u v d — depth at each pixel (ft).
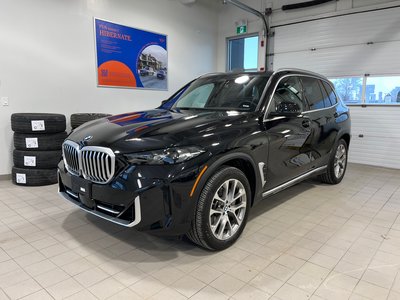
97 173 7.26
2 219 10.11
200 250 8.08
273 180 9.59
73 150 8.02
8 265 7.30
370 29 19.88
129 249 8.11
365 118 20.66
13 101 15.34
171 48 23.45
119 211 7.16
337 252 8.13
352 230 9.53
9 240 8.59
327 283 6.73
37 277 6.82
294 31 23.44
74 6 17.13
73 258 7.65
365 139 20.81
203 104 10.77
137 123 8.31
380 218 10.55
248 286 6.57
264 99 9.53
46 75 16.35
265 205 11.71
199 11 25.62
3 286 6.48
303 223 10.01
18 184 14.19
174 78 24.06
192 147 7.11
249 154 8.33
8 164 15.49
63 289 6.41
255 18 25.48
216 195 7.52
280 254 7.95
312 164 11.92
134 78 20.88
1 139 15.15
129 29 20.15
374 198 12.77
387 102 19.71
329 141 12.93
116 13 19.29
